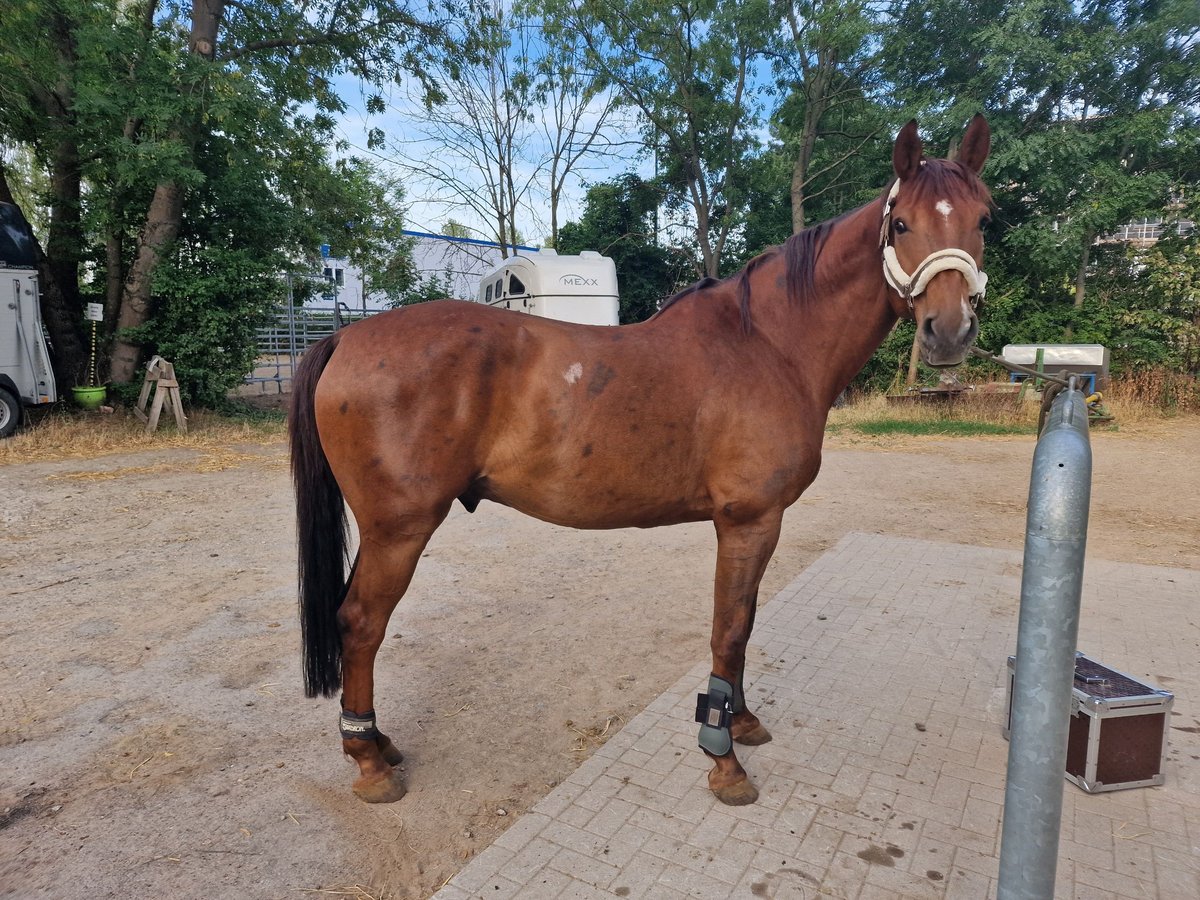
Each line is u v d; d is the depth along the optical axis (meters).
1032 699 1.40
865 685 3.31
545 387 2.33
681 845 2.22
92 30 9.73
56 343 11.62
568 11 17.88
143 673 3.43
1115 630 3.93
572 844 2.22
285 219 12.97
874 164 19.97
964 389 14.10
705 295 2.61
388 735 2.93
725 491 2.42
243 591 4.57
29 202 15.50
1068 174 15.09
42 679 3.35
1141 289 16.56
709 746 2.45
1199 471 9.15
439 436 2.28
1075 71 14.59
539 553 5.59
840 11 15.99
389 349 2.32
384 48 14.00
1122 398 14.71
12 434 9.99
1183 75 15.04
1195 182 16.03
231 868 2.16
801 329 2.57
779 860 2.15
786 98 18.98
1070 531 1.35
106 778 2.59
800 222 18.05
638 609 4.40
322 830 2.35
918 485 8.44
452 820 2.42
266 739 2.88
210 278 11.79
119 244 12.10
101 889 2.06
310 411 2.43
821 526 6.54
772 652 3.68
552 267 11.20
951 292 2.11
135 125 11.09
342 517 2.55
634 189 21.36
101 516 6.44
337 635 2.50
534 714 3.13
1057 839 1.44
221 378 12.27
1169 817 2.39
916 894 2.02
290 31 13.16
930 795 2.48
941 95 16.19
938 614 4.20
